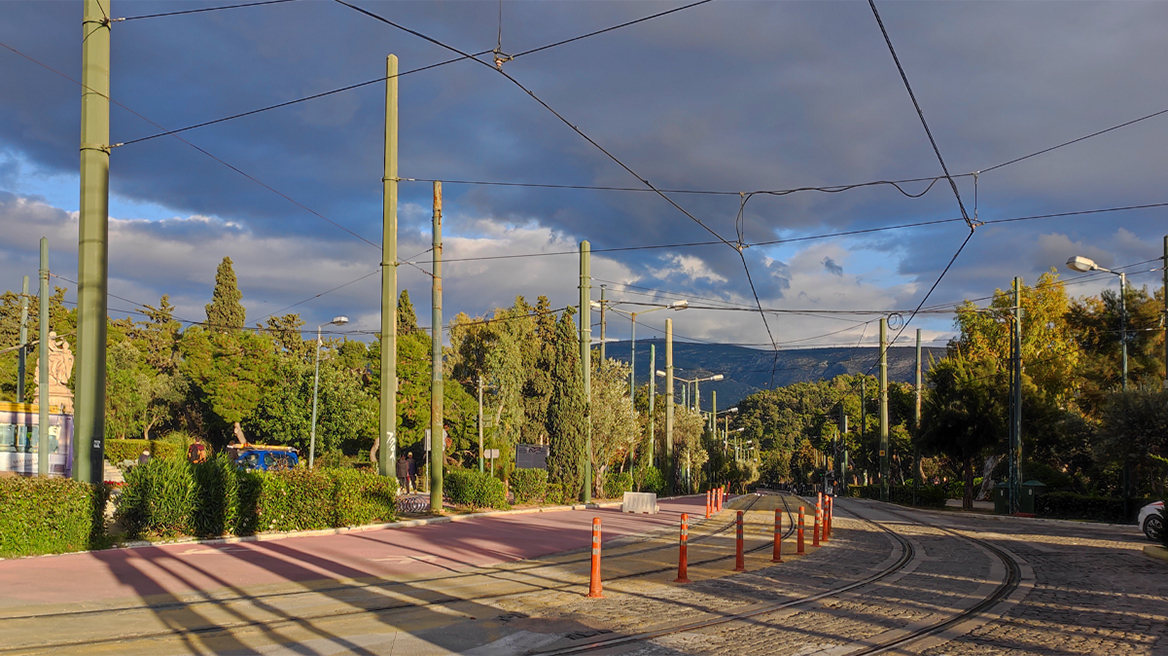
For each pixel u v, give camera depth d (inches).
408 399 1998.0
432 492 1035.9
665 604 446.6
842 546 818.2
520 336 2075.5
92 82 686.5
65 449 1234.6
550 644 343.9
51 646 316.2
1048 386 1974.7
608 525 1010.1
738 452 5295.3
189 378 2400.3
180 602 416.8
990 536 976.9
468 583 508.4
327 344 3073.3
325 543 705.0
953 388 1793.8
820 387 6973.4
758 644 350.9
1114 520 1396.4
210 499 697.0
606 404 1738.4
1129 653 337.7
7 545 560.4
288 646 329.4
